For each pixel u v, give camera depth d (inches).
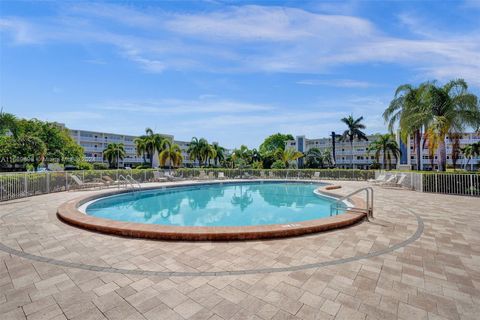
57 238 211.5
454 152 796.0
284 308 107.5
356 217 263.4
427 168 2021.4
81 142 2388.0
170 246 192.1
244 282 131.9
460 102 627.5
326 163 2081.7
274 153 1784.0
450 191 517.0
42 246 191.2
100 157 2522.1
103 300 114.3
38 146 1076.5
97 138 2498.8
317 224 231.5
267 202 521.7
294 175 1047.6
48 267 151.6
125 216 392.5
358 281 132.7
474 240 204.4
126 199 549.0
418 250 180.9
